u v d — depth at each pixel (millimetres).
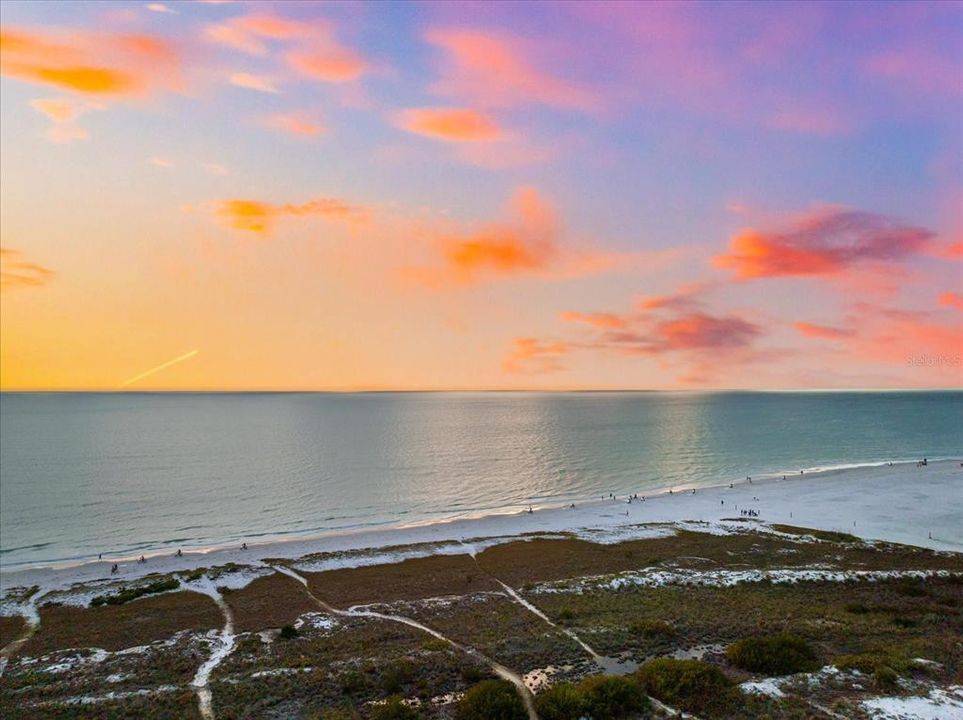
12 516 92000
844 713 23875
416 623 40938
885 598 44594
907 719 23203
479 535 77875
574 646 33531
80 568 65562
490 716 24344
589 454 166250
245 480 123312
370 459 156125
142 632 42594
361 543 74812
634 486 117562
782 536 71625
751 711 24344
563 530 79375
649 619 38438
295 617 44844
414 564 63125
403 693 28031
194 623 44531
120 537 80625
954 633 35156
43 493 109188
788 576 50500
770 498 98500
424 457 160500
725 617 38812
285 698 27906
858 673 27766
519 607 44344
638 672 28562
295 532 83562
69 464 145125
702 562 58625
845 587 48375
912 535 73062
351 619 43156
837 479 115375
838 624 36500
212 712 26734
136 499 104375
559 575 55750
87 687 30781
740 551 63688
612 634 35281
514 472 134875
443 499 105750
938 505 90875
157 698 28391
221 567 63188
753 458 154625
